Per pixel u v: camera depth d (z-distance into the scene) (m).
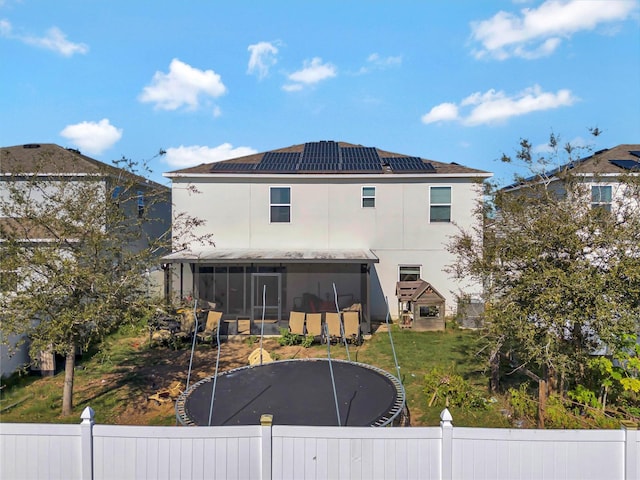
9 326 8.16
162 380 11.28
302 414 6.92
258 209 18.98
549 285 7.24
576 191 8.32
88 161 20.97
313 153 22.61
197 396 7.84
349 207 19.03
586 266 7.04
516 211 8.20
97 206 9.24
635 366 7.27
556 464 4.91
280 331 15.87
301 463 4.92
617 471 4.90
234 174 18.80
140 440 4.97
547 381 8.71
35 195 12.96
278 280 17.70
